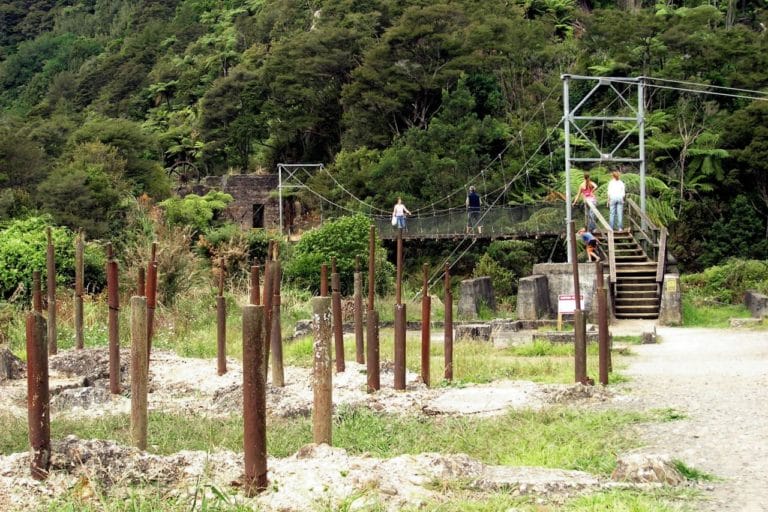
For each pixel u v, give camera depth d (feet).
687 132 185.68
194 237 147.54
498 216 145.38
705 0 250.78
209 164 263.49
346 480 27.55
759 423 36.99
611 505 25.77
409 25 218.38
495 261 157.38
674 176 184.44
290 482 27.53
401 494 27.07
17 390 50.14
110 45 420.36
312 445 30.78
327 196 206.08
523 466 31.01
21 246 95.50
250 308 27.20
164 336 75.77
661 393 45.21
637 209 109.29
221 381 51.90
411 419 40.98
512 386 47.39
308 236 121.08
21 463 29.14
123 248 113.09
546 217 138.31
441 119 203.21
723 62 201.67
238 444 36.73
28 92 431.43
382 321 89.76
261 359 27.37
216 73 310.65
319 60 238.48
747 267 116.78
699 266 167.94
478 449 35.42
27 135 182.60
